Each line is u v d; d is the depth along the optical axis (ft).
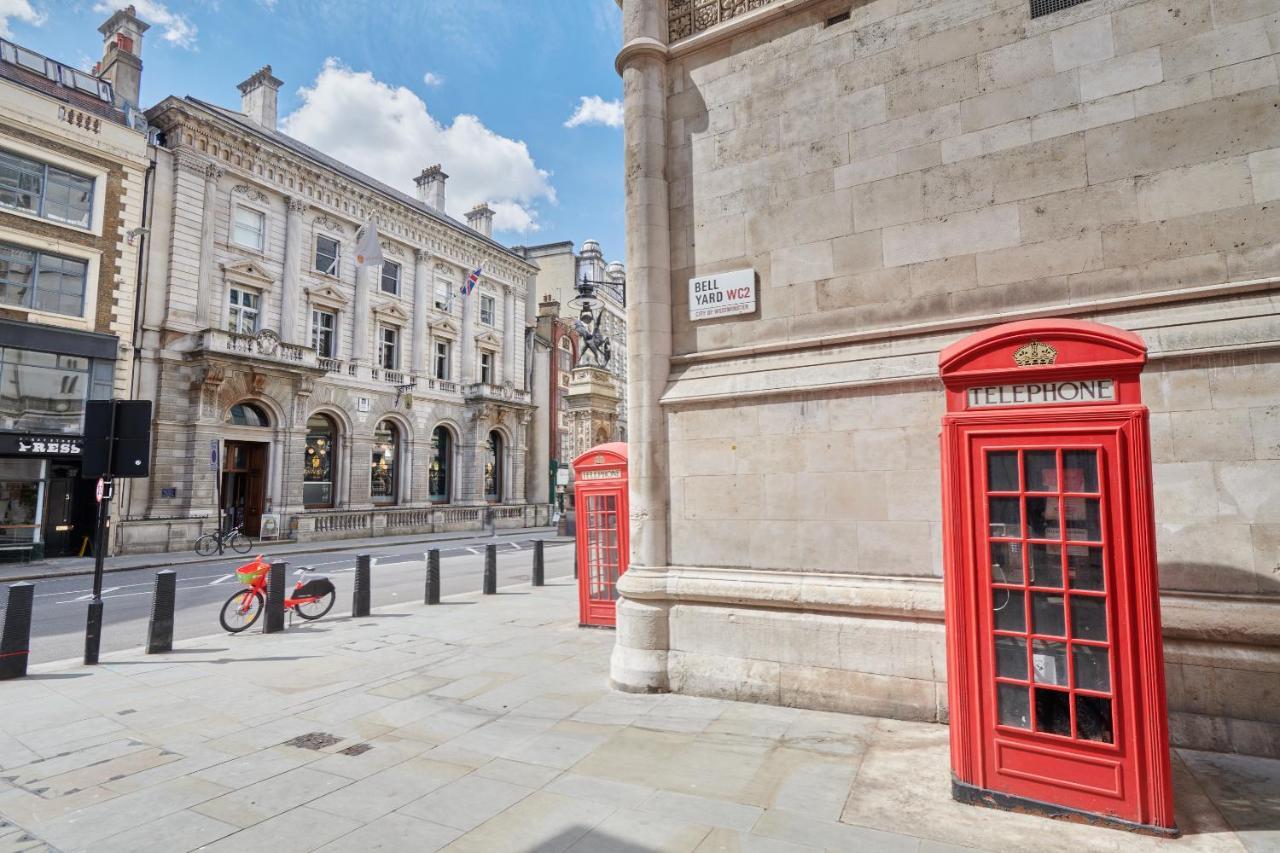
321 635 29.30
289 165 91.50
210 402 79.10
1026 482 12.72
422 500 109.40
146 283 75.72
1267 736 14.14
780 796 13.02
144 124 78.23
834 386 18.60
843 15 20.21
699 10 22.66
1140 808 11.42
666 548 21.06
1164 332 15.14
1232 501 14.55
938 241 18.24
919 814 12.23
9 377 64.59
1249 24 15.30
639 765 14.67
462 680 21.70
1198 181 15.51
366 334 101.91
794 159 20.54
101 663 24.71
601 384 65.87
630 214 22.39
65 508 69.10
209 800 13.43
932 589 17.08
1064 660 12.26
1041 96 17.25
